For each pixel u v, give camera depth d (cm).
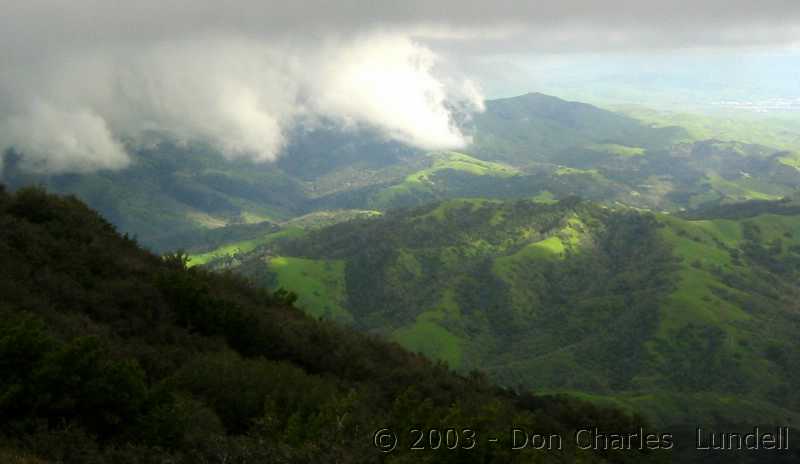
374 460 1399
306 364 2683
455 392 2939
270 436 1512
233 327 2573
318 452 1369
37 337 1380
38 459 1091
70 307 2155
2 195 2938
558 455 2180
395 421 1619
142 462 1197
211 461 1281
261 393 1814
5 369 1283
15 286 2025
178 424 1328
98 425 1295
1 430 1180
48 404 1249
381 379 2750
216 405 1717
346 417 1567
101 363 1373
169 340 2264
